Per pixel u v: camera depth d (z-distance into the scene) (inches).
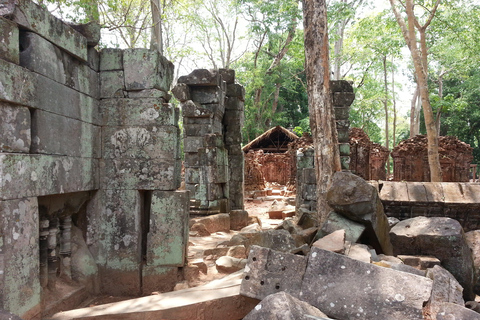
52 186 148.9
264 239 205.8
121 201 190.5
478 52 724.0
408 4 514.0
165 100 201.8
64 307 159.6
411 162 763.4
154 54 187.2
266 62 1305.4
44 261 156.9
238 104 464.1
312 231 251.1
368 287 117.3
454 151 738.2
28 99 134.1
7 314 97.7
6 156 122.2
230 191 459.2
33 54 138.2
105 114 191.9
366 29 898.1
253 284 134.0
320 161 279.1
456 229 182.2
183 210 189.8
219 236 325.4
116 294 188.7
